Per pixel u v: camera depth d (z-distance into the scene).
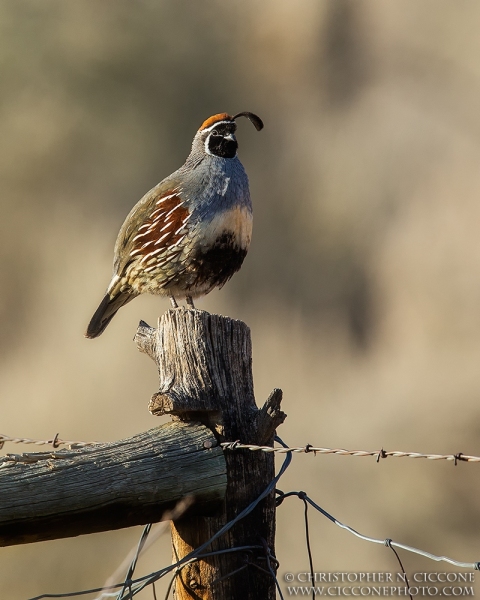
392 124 20.97
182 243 6.76
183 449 4.07
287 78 22.12
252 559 4.19
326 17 22.28
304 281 19.70
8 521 3.71
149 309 16.08
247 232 6.91
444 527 11.60
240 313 19.36
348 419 14.38
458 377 14.59
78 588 9.92
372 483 12.15
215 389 4.28
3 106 20.05
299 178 20.89
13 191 19.59
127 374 15.09
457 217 19.22
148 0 21.50
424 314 18.05
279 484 12.22
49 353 16.88
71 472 3.83
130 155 20.70
